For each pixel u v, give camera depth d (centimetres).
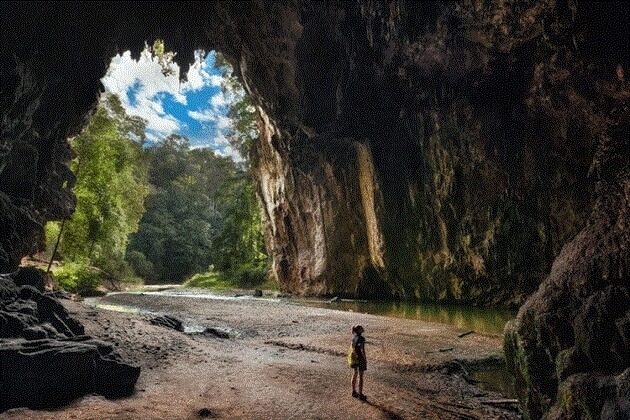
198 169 9869
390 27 2347
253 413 938
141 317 1898
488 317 2589
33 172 2342
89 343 1048
